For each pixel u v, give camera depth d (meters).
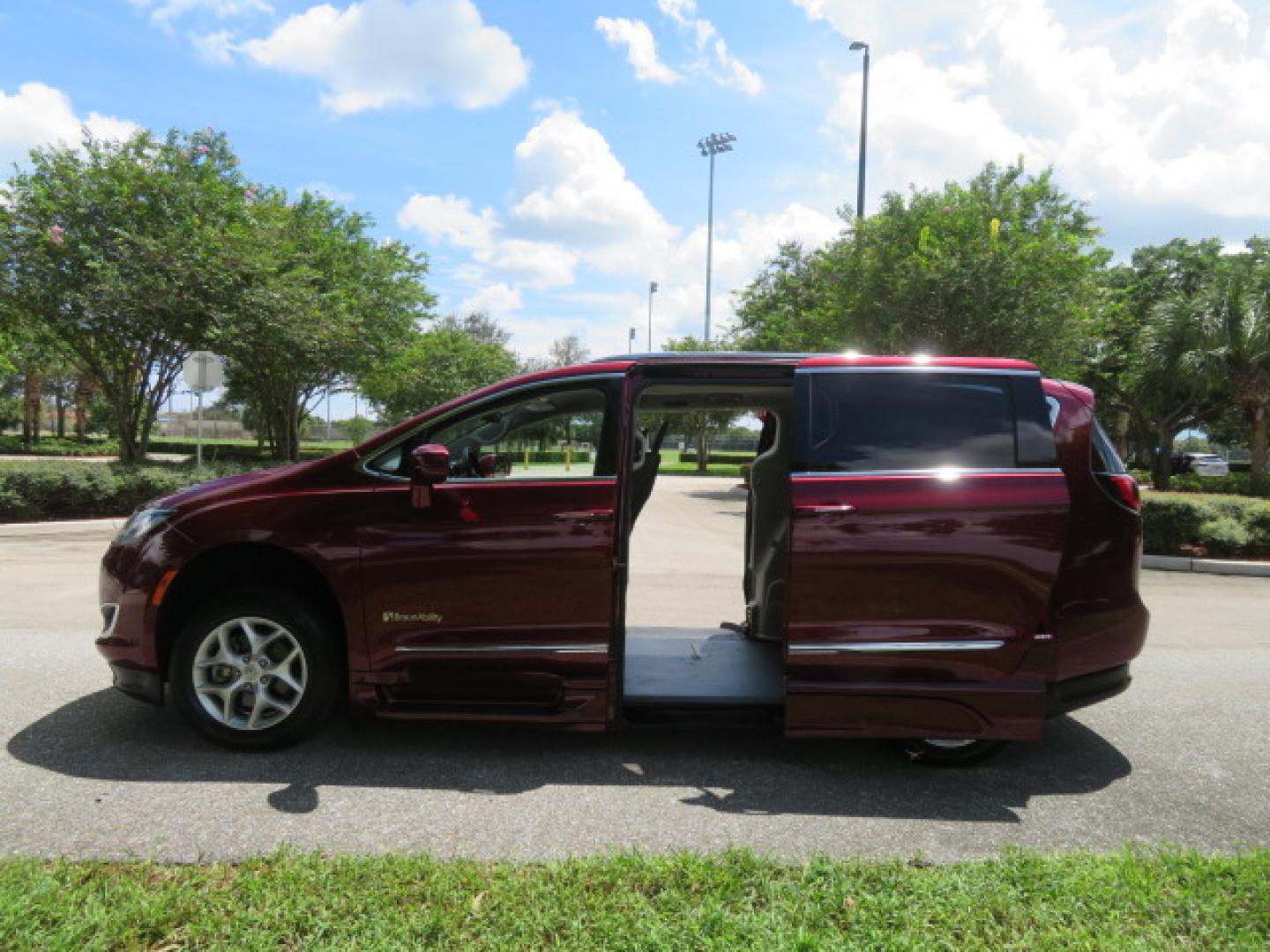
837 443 3.71
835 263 17.91
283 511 3.74
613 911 2.44
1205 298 21.06
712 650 4.77
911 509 3.59
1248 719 4.72
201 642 3.72
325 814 3.20
